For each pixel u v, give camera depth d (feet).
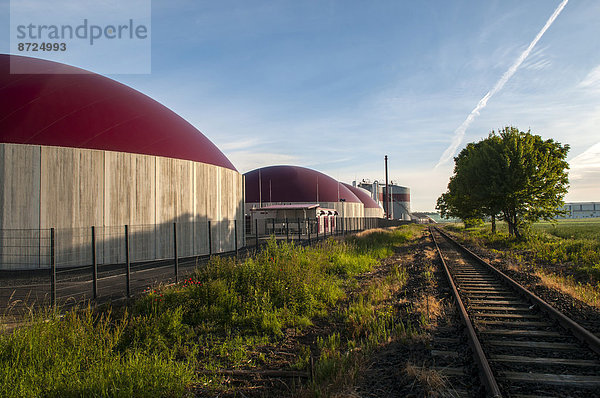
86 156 59.31
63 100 66.39
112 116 69.21
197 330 27.53
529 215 93.71
